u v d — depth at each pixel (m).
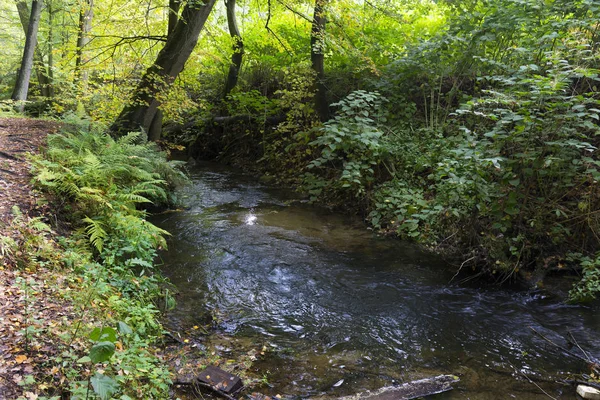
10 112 10.09
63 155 5.98
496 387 3.53
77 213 5.29
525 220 5.88
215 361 3.67
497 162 5.48
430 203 7.47
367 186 8.64
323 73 11.18
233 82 14.31
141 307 4.06
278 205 9.08
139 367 2.91
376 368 3.75
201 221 7.75
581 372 3.78
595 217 5.55
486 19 7.78
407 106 9.59
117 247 4.84
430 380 3.52
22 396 2.27
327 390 3.40
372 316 4.71
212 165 13.51
